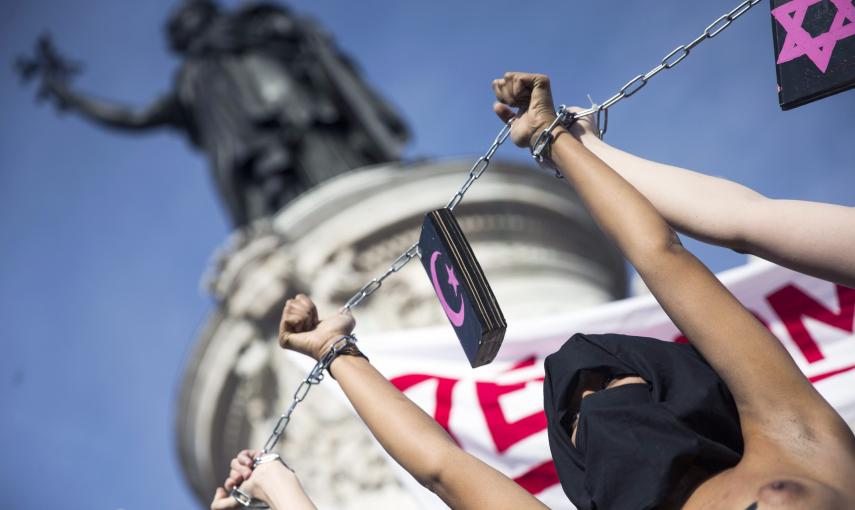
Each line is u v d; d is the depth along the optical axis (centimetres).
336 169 2011
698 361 339
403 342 706
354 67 2216
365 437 1461
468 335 384
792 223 341
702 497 310
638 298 680
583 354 351
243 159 2044
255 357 1582
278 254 1588
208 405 1616
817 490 293
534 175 1606
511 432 652
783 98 362
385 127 2095
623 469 319
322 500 1463
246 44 2166
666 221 362
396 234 1587
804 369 647
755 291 683
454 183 1594
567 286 1595
